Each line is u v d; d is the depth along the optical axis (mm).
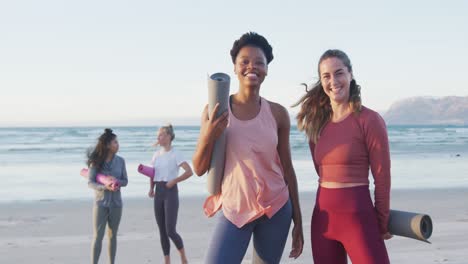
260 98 3318
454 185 14602
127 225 8594
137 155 27453
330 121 3428
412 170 19281
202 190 13141
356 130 3213
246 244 3270
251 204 3203
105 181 5781
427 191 13180
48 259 6438
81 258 6500
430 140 48812
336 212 3250
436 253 6492
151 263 6301
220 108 2969
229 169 3232
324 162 3340
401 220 3137
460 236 7508
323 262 3369
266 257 3348
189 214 9633
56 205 10938
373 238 3154
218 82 2891
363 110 3244
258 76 3199
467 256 6344
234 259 3189
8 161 24109
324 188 3348
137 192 12719
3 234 7977
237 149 3191
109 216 5910
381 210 3174
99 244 5816
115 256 6430
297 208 3516
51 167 20766
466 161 23609
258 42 3219
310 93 3529
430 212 9922
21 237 7750
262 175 3201
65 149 34031
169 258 6258
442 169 19672
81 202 11375
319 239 3371
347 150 3217
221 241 3207
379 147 3145
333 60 3275
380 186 3164
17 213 9930
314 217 3420
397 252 6543
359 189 3221
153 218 9258
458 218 9156
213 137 3027
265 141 3182
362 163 3236
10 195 12586
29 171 19047
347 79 3285
